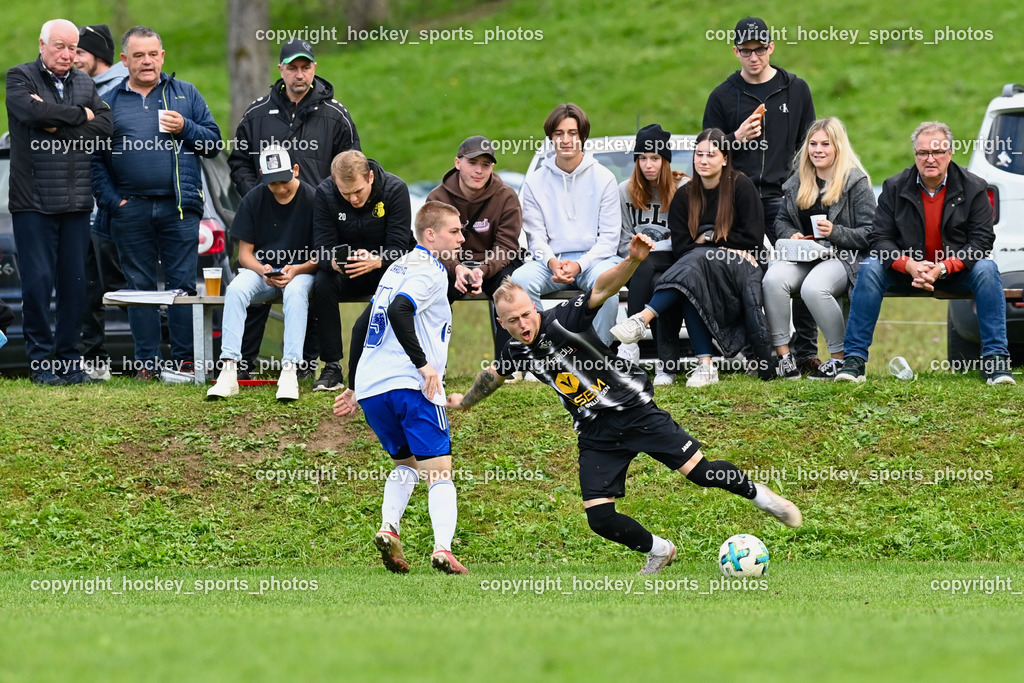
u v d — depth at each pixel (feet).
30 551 87.97
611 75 386.32
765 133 113.80
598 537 88.74
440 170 345.10
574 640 46.47
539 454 97.50
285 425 101.71
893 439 96.63
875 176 288.71
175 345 114.83
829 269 107.04
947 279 105.60
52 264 111.75
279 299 108.47
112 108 113.29
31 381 113.50
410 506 92.43
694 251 105.70
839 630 50.16
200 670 40.32
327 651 43.86
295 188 106.83
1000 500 89.86
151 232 113.39
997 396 100.58
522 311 72.08
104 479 95.09
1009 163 111.34
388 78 413.18
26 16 497.05
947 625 52.39
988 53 352.49
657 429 73.92
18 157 108.99
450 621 54.54
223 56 445.78
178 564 86.74
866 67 357.00
